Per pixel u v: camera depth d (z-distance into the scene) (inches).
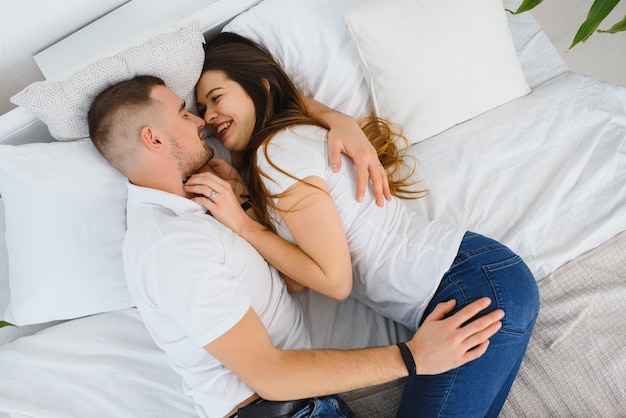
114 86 43.4
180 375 47.0
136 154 42.7
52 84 43.9
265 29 56.6
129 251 40.4
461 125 58.8
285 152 44.0
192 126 45.3
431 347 40.6
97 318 51.4
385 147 55.5
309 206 42.3
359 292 48.7
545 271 49.1
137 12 57.5
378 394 46.9
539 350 46.1
